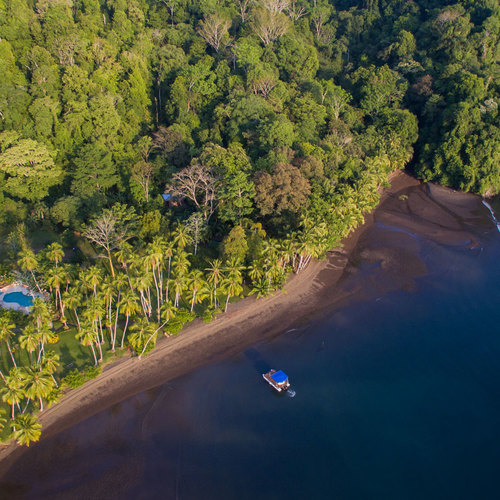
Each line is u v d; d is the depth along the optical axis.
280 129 107.81
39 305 67.00
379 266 97.56
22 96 107.75
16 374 56.22
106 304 76.50
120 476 54.69
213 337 76.75
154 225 90.25
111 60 126.31
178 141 111.00
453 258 100.50
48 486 53.34
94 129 109.94
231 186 93.00
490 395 66.75
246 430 61.00
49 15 124.69
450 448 58.94
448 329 79.69
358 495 53.22
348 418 63.06
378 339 77.44
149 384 67.62
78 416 62.12
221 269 78.06
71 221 96.31
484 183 127.12
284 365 71.88
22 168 97.56
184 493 53.06
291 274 93.31
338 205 96.50
